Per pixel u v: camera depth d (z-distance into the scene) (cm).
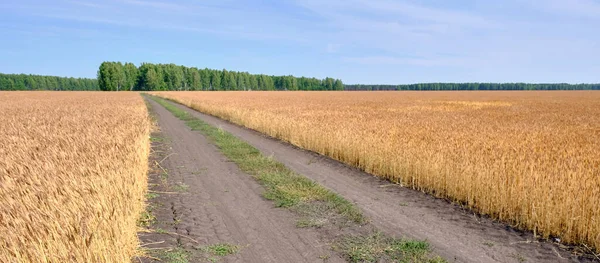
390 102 4888
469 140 1152
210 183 927
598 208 545
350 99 5981
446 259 515
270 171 1048
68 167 558
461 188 780
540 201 622
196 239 571
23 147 723
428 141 1135
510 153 917
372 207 749
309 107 3338
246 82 17112
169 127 2209
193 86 15112
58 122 1353
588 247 552
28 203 401
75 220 389
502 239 592
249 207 739
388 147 1034
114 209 454
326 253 530
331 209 729
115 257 414
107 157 653
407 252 534
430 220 677
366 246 554
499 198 688
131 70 14262
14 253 329
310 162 1210
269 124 1908
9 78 17362
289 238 584
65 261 344
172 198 791
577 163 793
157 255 506
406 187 912
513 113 2775
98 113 1939
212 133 1889
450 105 4169
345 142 1219
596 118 2272
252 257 514
